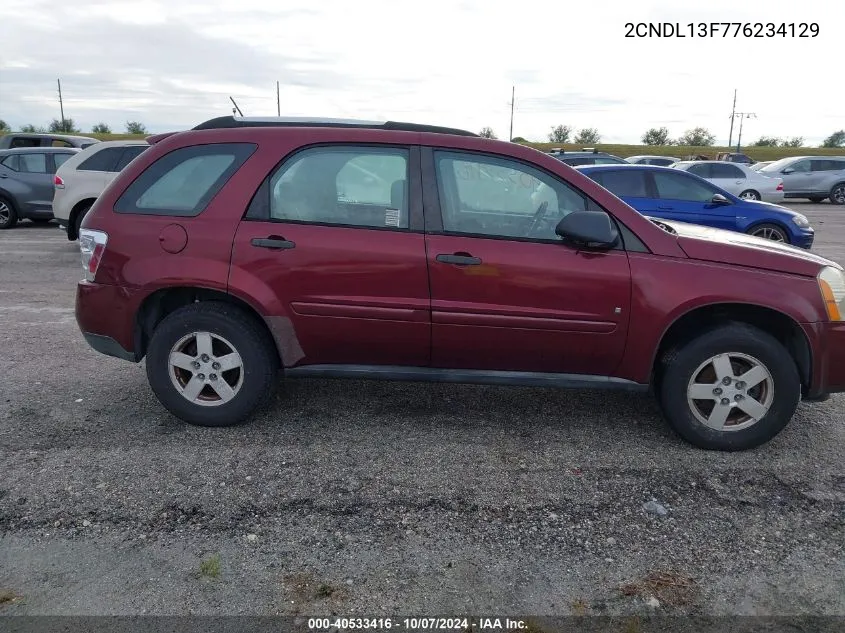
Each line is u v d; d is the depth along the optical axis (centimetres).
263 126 391
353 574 266
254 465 351
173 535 290
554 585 261
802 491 331
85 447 369
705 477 344
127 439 380
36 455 359
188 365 385
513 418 416
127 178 385
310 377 387
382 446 375
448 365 381
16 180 1328
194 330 379
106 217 382
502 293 358
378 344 373
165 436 384
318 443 378
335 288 365
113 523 298
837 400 454
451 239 360
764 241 402
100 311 383
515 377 379
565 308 358
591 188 364
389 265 360
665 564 274
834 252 1152
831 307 355
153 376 387
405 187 366
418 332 368
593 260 357
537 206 366
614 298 356
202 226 370
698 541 290
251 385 383
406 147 369
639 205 952
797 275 359
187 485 330
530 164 365
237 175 373
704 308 368
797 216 1009
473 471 348
